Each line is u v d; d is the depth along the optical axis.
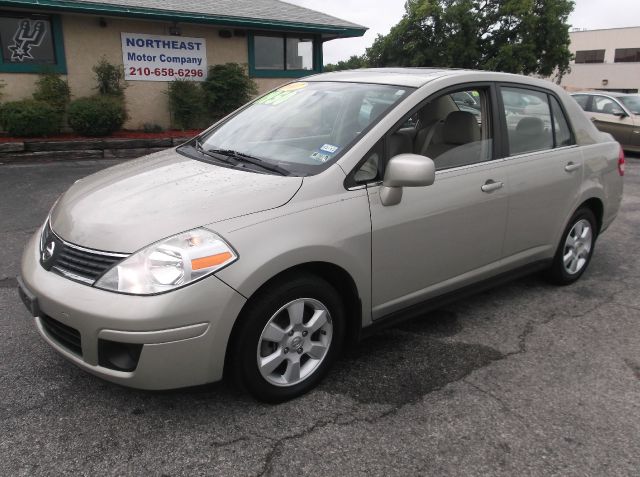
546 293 4.33
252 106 3.89
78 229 2.56
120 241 2.40
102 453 2.39
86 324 2.33
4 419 2.60
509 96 3.72
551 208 3.97
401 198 2.98
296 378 2.79
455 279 3.44
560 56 26.50
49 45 11.05
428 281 3.27
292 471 2.31
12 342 3.32
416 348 3.39
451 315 3.90
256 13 13.18
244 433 2.54
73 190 3.11
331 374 3.07
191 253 2.34
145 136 11.50
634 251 5.48
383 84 3.39
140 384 2.38
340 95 3.43
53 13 10.84
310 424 2.62
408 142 3.18
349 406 2.77
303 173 2.82
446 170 3.28
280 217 2.57
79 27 11.20
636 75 47.94
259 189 2.66
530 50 25.36
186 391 2.46
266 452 2.42
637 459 2.43
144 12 11.13
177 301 2.29
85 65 11.41
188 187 2.75
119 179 3.03
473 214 3.37
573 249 4.40
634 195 8.10
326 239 2.67
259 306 2.52
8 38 10.59
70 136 10.91
